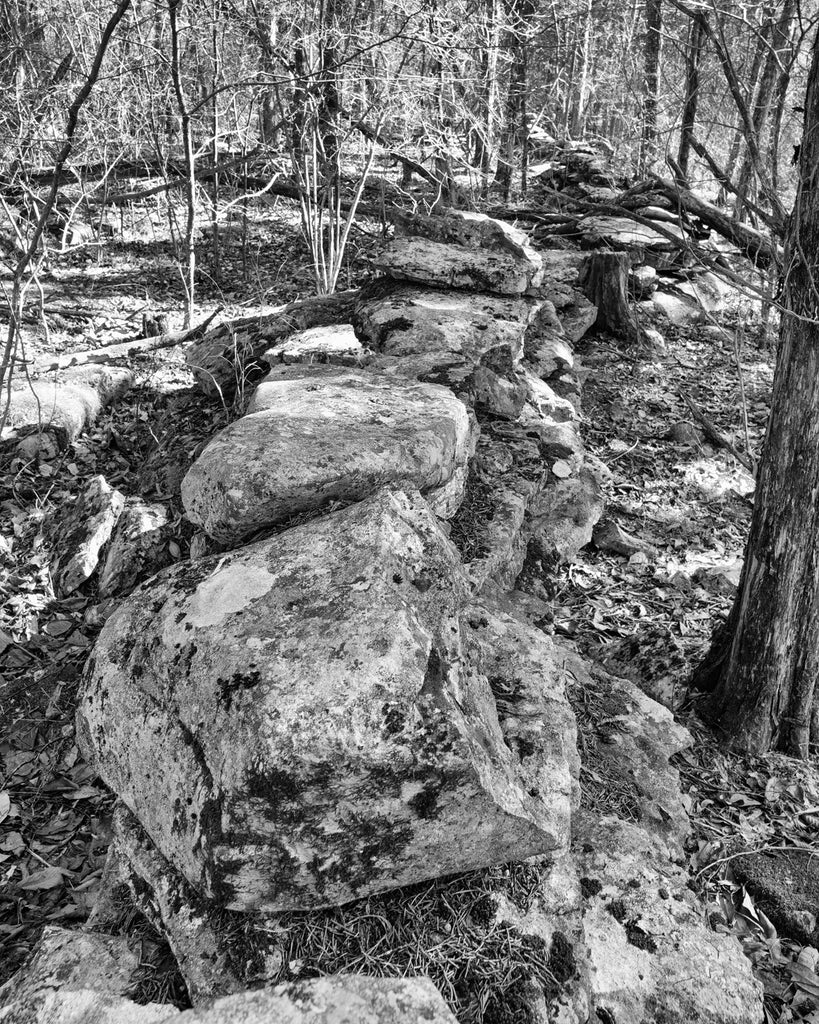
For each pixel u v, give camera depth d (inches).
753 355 343.3
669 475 247.0
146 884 89.8
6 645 149.4
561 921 87.4
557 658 126.0
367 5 295.6
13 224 256.5
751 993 96.8
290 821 75.0
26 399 215.9
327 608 88.8
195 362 220.2
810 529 141.3
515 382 209.0
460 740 78.4
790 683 150.3
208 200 368.5
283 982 73.0
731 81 131.4
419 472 122.6
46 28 321.7
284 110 327.3
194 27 279.3
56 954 83.4
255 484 111.7
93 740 95.4
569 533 192.7
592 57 768.3
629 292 362.3
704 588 195.3
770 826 137.4
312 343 193.6
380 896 84.0
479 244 249.4
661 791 132.2
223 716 80.6
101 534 168.7
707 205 357.1
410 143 334.0
